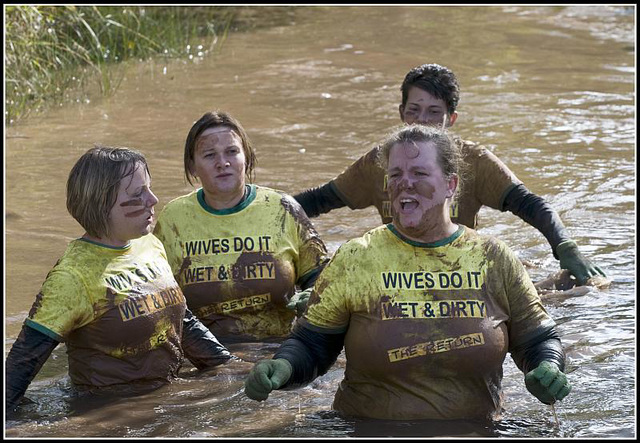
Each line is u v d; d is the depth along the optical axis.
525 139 15.93
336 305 6.84
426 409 6.77
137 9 23.89
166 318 7.98
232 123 9.02
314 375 6.95
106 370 7.82
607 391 7.67
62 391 7.96
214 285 8.93
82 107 18.23
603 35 25.23
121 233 7.76
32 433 7.13
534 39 24.78
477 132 16.31
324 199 10.67
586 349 8.59
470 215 10.35
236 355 8.62
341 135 16.28
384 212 10.38
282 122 17.11
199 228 9.03
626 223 12.16
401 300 6.74
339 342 7.04
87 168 7.67
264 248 8.99
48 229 12.12
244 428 7.02
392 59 22.64
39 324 7.54
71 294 7.58
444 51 23.48
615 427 6.93
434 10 29.11
